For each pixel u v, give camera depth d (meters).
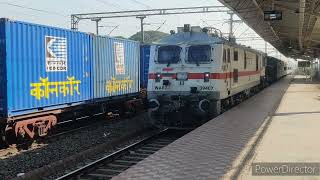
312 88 36.91
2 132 13.77
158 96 15.89
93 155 12.50
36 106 14.48
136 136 15.84
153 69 16.03
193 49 15.63
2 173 10.36
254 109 18.22
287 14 28.66
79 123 19.34
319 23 31.55
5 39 13.05
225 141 10.95
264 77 34.59
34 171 10.03
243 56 20.58
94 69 18.20
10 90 13.27
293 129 12.93
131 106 22.23
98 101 18.62
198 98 15.40
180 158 9.09
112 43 19.73
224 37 17.22
